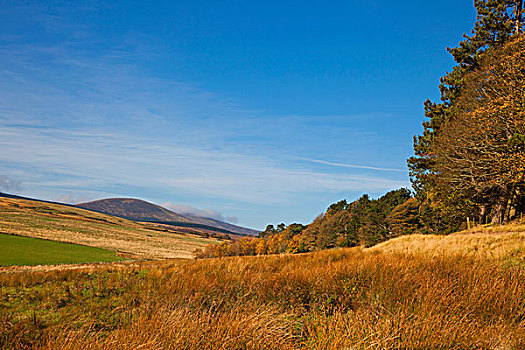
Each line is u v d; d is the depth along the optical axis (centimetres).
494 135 2191
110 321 569
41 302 716
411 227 5488
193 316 493
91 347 393
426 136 3000
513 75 2094
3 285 953
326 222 8469
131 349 379
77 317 588
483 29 2823
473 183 2381
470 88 2434
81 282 952
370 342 393
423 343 400
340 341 400
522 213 2669
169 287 752
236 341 415
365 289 661
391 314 477
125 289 803
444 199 2805
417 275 711
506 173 2122
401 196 6825
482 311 538
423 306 516
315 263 1237
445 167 2522
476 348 411
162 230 14988
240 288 736
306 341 448
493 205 2792
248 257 1577
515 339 424
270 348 407
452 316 482
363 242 6712
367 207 7456
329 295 665
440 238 2178
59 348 408
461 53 2916
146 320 469
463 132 2312
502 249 1288
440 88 3048
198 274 926
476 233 2202
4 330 502
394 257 1054
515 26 2686
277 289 705
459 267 800
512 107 2009
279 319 488
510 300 561
